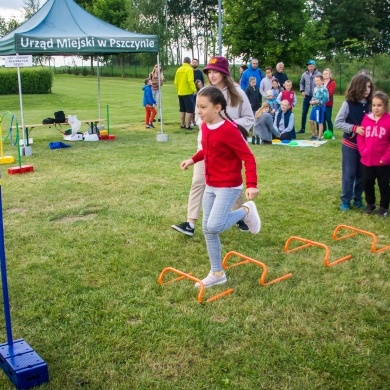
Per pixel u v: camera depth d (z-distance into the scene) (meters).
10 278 4.49
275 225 5.93
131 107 22.48
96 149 11.50
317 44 33.69
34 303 4.00
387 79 30.66
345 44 51.69
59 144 11.80
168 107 22.31
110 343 3.43
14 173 8.91
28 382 2.97
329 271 4.61
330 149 11.20
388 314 3.81
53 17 12.12
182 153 10.85
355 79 6.22
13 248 5.23
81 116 19.03
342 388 2.96
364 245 5.29
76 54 14.11
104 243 5.36
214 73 5.08
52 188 7.83
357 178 6.56
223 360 3.22
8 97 28.77
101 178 8.50
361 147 6.20
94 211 6.56
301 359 3.22
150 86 15.16
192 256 4.99
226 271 4.61
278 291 4.18
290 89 12.77
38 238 5.54
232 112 5.22
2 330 3.61
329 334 3.52
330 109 12.91
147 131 14.67
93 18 12.84
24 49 10.66
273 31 31.97
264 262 4.82
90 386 2.99
